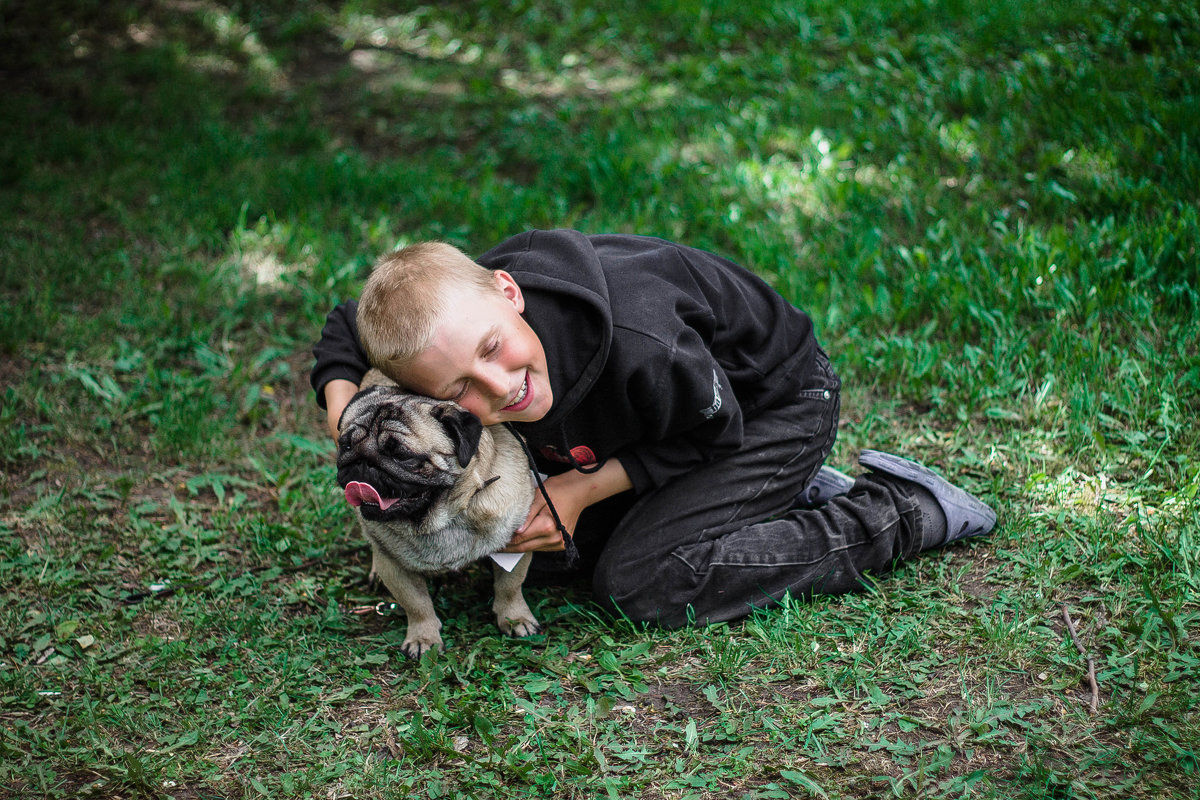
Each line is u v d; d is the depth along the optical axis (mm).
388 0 9352
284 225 5754
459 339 2418
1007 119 5996
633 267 2803
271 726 2697
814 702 2656
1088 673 2676
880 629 2910
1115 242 4715
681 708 2723
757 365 3094
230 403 4441
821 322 4656
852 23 7648
